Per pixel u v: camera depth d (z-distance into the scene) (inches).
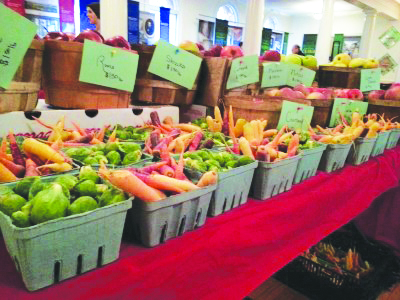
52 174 31.7
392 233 87.9
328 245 89.2
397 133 79.2
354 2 223.8
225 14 338.0
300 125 63.1
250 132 53.0
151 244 29.7
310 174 53.2
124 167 35.9
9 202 24.6
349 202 57.7
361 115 74.8
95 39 53.8
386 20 286.5
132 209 28.9
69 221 22.9
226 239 33.4
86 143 46.2
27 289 23.3
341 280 75.6
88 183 27.7
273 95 70.7
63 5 205.2
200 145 46.4
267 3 347.3
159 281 27.5
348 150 59.4
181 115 77.3
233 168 37.5
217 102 70.3
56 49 50.3
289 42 425.4
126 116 58.2
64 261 23.9
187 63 64.3
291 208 42.5
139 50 63.2
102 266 26.6
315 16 387.9
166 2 283.0
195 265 30.5
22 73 44.6
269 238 39.4
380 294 80.8
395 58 287.9
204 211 33.5
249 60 71.0
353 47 366.3
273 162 41.4
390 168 70.9
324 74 103.9
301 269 81.4
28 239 21.3
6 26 39.9
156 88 64.5
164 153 37.7
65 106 53.3
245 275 36.3
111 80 54.0
